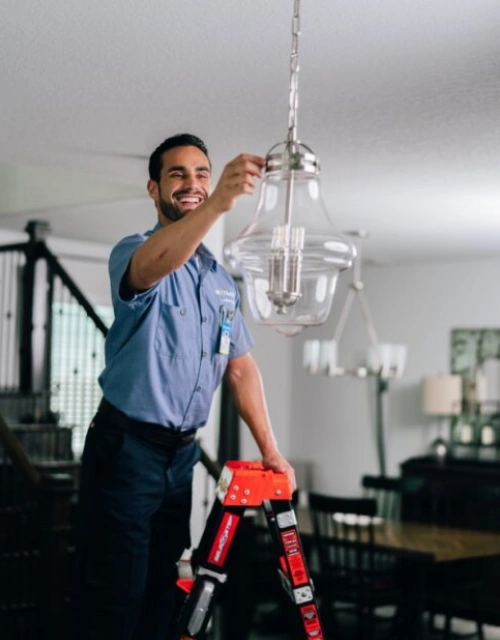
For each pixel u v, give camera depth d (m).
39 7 2.81
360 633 5.84
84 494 2.50
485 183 5.16
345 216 6.34
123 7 2.79
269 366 9.37
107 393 2.46
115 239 7.75
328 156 4.62
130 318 2.40
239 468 2.38
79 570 2.48
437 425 8.40
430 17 2.79
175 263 2.10
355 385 9.02
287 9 2.75
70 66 3.35
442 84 3.43
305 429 9.40
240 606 5.02
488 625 7.10
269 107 3.80
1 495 5.79
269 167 2.00
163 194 2.36
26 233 7.50
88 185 5.96
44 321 7.00
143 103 3.79
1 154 4.79
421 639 5.64
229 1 2.71
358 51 3.10
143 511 2.45
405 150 4.46
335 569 5.89
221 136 4.31
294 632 2.29
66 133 4.31
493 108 3.73
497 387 8.09
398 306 8.80
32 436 6.53
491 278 8.18
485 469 7.57
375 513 5.59
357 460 8.97
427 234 6.96
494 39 2.95
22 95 3.74
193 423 2.51
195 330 2.45
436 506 7.01
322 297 1.99
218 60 3.24
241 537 5.05
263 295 2.00
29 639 4.79
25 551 4.97
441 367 8.45
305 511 7.15
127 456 2.42
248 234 1.99
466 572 6.61
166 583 2.57
